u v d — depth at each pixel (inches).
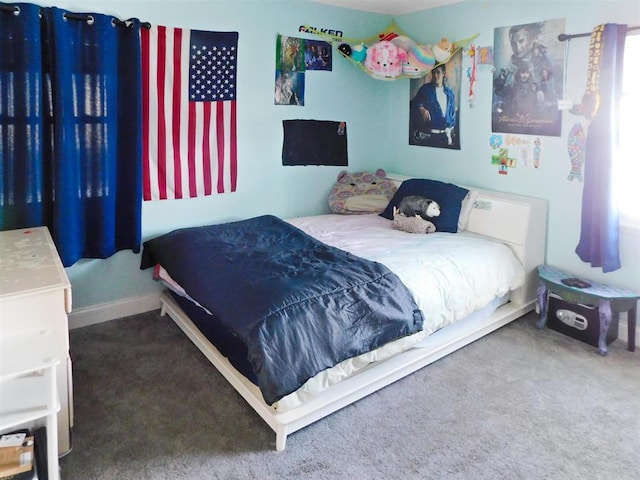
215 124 128.3
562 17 114.3
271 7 132.4
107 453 74.0
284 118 141.9
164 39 115.7
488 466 72.1
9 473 59.1
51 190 104.5
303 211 152.8
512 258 118.8
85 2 104.4
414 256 106.9
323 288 83.4
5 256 80.4
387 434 79.2
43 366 59.8
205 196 131.3
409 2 140.9
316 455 74.2
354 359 82.5
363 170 164.4
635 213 108.0
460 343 107.3
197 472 70.4
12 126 98.0
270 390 70.3
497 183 135.4
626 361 103.3
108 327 117.4
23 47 95.8
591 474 70.6
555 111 118.7
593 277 117.6
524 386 93.6
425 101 152.6
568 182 119.0
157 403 87.0
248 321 75.3
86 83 105.3
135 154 114.0
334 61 149.3
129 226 118.0
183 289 100.7
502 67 128.9
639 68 102.6
